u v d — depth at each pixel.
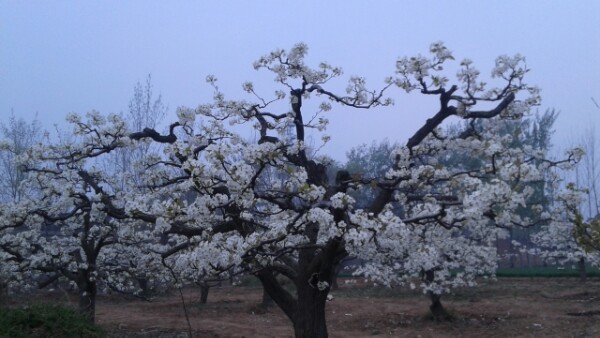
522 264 30.28
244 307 18.62
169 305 19.39
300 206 6.91
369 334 13.48
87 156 9.09
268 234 6.41
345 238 6.09
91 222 11.67
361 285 23.94
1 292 11.45
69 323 9.68
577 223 8.70
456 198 6.91
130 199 8.48
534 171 5.80
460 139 8.30
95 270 11.55
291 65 8.65
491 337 12.72
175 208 6.59
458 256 12.80
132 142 9.03
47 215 9.90
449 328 13.91
